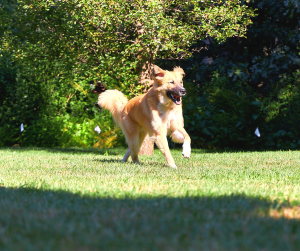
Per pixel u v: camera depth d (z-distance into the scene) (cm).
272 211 404
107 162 1042
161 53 1544
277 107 1856
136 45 1357
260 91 2122
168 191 531
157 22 1326
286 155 1262
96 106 2062
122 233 316
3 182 655
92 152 1597
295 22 2038
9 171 855
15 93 1902
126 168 870
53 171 838
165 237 307
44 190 554
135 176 725
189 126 1925
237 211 404
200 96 2073
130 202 445
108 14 1328
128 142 1029
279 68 1970
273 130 1858
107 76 1486
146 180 667
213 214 387
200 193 514
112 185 600
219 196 490
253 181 673
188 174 758
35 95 1912
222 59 2114
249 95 1925
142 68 1560
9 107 1891
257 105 1803
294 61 1939
